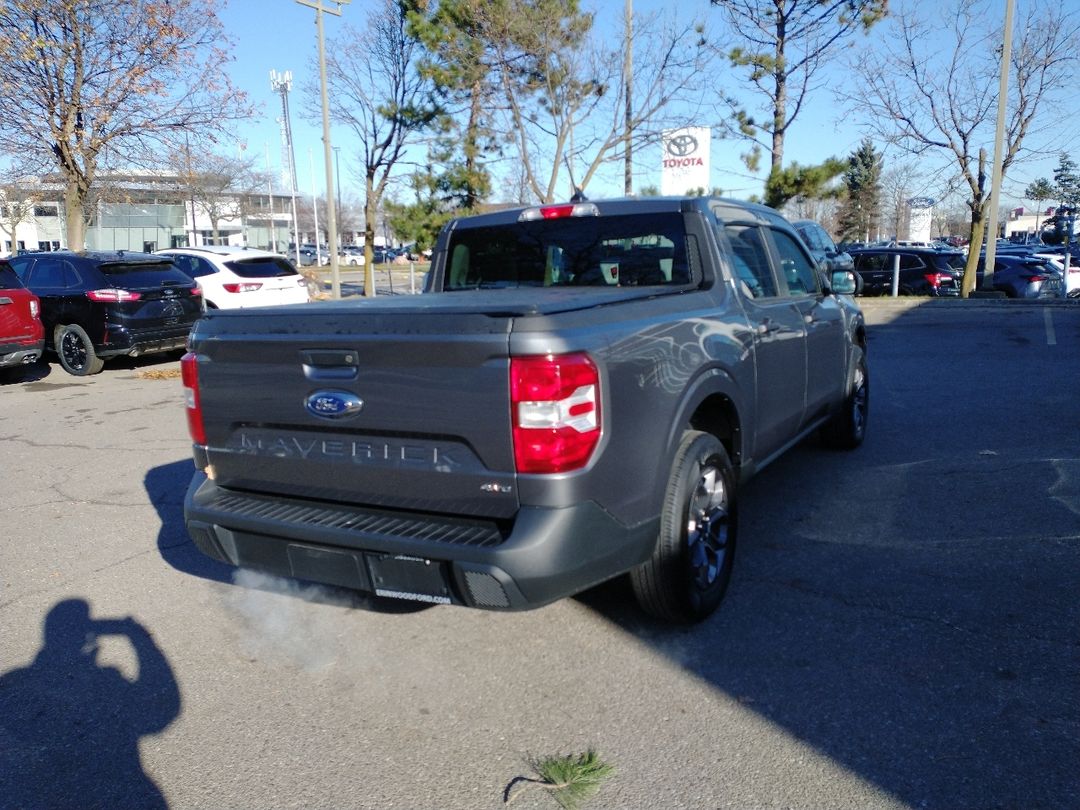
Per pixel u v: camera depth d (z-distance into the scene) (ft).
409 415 10.34
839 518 17.24
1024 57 67.97
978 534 15.98
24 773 9.88
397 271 156.04
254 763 9.95
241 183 178.19
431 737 10.35
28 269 41.32
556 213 15.69
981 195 71.10
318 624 13.55
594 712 10.73
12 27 55.21
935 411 27.07
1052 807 8.62
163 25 58.95
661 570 11.82
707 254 14.20
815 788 9.07
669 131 57.11
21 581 15.48
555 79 56.39
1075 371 33.68
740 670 11.55
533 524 9.77
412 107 73.46
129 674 12.09
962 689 10.81
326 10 69.46
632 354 10.77
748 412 14.23
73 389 36.86
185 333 41.75
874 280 70.08
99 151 61.46
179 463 23.49
